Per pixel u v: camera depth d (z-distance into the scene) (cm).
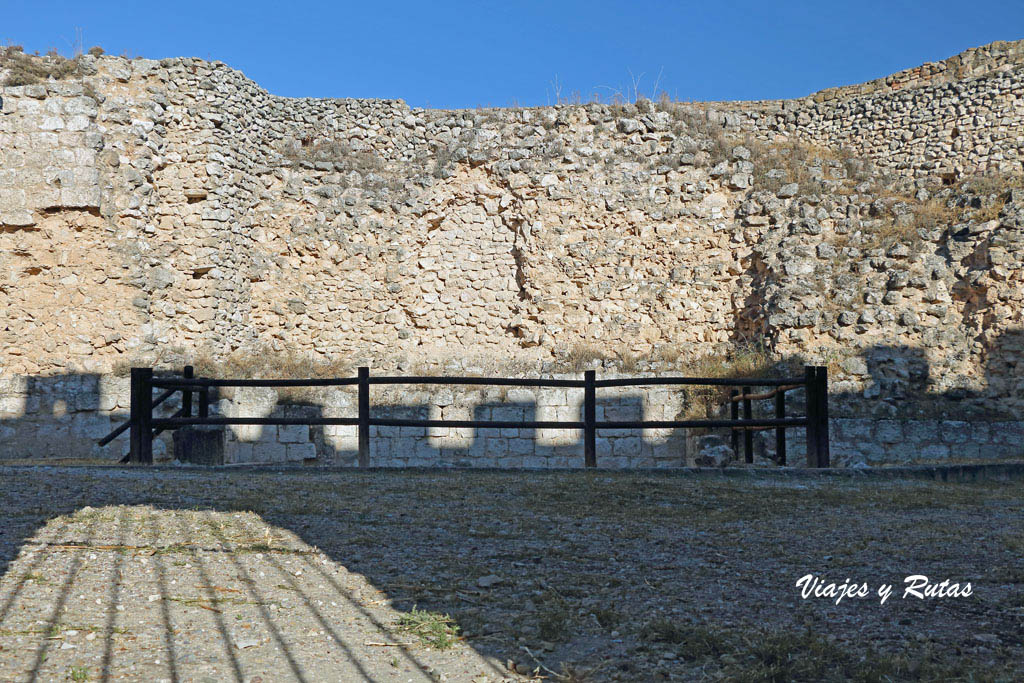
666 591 500
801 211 1811
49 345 1546
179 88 1720
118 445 1501
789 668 382
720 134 1962
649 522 673
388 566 545
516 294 1923
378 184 1906
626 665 392
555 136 1936
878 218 1777
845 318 1628
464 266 1928
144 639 409
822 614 459
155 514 659
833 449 1462
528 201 1906
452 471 911
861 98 2008
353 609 467
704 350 1795
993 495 829
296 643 412
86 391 1506
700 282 1847
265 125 1878
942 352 1596
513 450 1587
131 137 1642
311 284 1850
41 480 789
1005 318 1559
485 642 423
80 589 480
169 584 496
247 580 509
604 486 813
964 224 1669
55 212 1573
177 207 1697
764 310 1717
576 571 540
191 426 1124
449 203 1944
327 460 1569
